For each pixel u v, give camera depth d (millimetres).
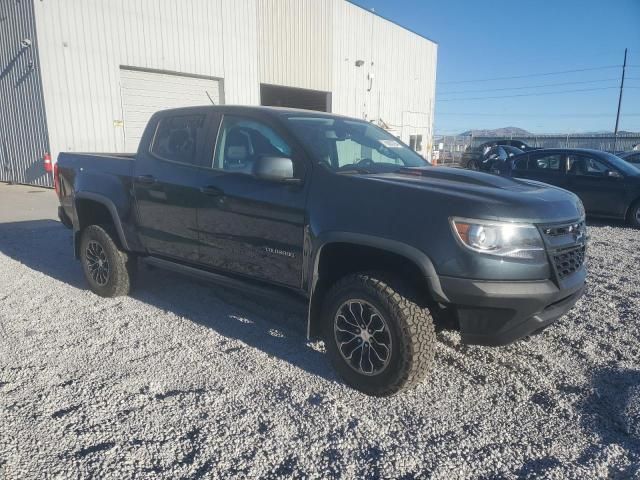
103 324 4438
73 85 14008
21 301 5043
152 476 2492
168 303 4980
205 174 4125
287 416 3029
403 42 28609
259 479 2486
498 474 2562
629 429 2975
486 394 3357
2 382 3395
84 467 2549
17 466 2545
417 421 3018
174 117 4574
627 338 4305
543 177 11484
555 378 3596
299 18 21156
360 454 2693
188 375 3521
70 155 5543
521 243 2930
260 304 4996
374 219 3137
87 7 14023
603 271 6512
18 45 13828
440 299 2977
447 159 38281
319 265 3426
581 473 2568
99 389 3303
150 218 4582
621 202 10352
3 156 15781
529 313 2967
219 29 17656
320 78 22859
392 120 28797
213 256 4133
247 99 19172
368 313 3236
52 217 10180
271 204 3617
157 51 15805
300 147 3631
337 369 3434
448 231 2926
